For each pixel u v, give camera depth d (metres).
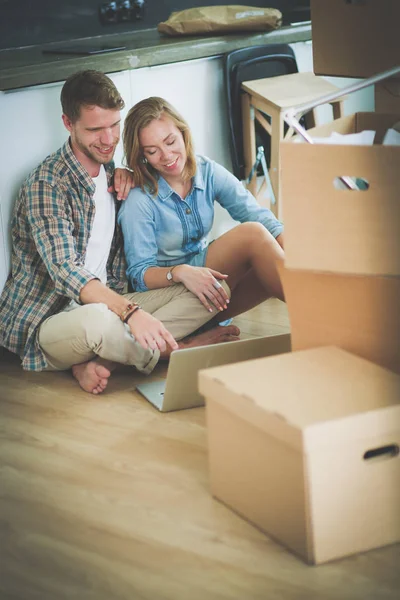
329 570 1.92
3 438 2.58
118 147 3.46
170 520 2.14
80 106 2.82
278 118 3.63
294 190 2.08
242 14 3.90
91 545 2.05
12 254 3.11
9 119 3.03
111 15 4.16
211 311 2.96
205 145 3.80
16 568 1.98
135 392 2.86
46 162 2.94
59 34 3.99
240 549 2.02
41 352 3.01
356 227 2.06
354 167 2.02
